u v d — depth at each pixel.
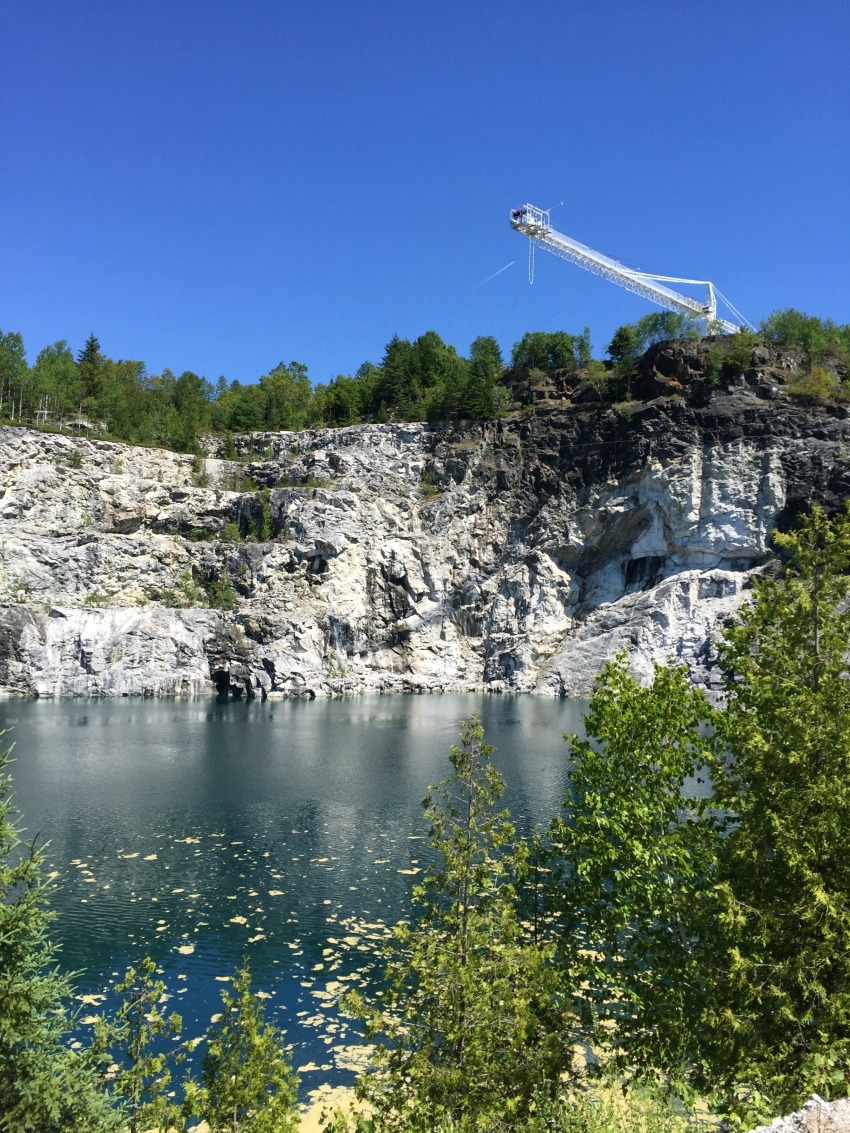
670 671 23.59
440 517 170.75
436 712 117.81
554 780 67.06
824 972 17.92
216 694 139.25
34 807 58.22
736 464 144.12
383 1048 20.17
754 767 20.27
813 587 21.52
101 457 165.62
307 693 140.62
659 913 21.52
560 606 159.75
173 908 39.78
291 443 190.75
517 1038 18.73
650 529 153.38
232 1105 19.16
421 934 21.11
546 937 30.42
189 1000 30.84
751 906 19.17
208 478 177.62
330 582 157.12
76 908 39.62
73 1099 17.23
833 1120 10.65
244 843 50.31
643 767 22.48
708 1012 17.72
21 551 141.62
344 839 51.28
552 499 164.12
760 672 21.91
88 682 132.38
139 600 148.75
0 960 17.42
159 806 59.06
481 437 177.25
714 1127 15.97
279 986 32.00
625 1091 18.33
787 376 154.12
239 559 156.00
